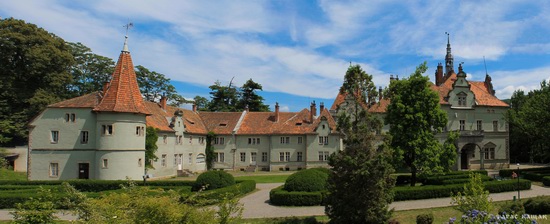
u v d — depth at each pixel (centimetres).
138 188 1638
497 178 4241
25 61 5803
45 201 1512
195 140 6100
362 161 1967
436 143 3644
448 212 2516
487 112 5934
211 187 3381
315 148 6162
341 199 2016
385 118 3856
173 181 3819
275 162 6316
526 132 5225
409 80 3703
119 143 4131
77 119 4259
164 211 1216
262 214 2623
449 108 5772
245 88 8656
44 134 4281
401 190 3009
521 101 7925
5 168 5200
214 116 6938
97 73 7581
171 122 5397
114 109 4122
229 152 6494
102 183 3719
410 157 3697
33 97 5625
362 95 2883
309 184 3034
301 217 2431
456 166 5684
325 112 6431
